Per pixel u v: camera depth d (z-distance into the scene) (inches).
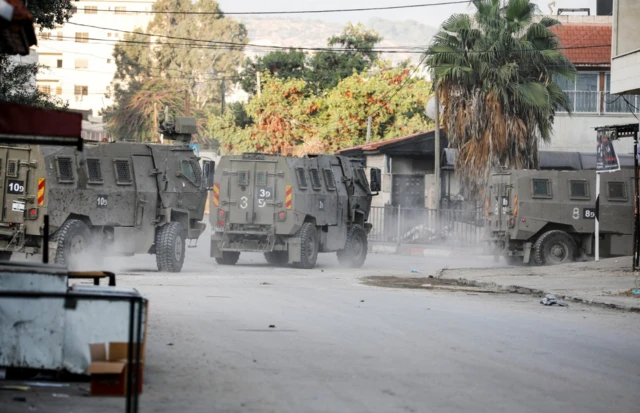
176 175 1453.0
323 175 1699.1
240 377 552.7
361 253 1798.7
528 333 783.1
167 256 1405.0
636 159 1419.8
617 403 506.6
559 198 1705.2
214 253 1643.7
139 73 5994.1
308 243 1615.4
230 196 1620.3
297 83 3890.3
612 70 1557.6
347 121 3651.6
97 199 1298.0
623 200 1701.5
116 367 464.1
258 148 3846.0
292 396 501.4
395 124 3649.1
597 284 1233.4
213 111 5782.5
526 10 2346.2
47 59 7815.0
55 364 494.9
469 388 535.2
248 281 1285.7
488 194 1797.5
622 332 807.1
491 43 2293.3
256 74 4375.0
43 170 1218.6
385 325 813.2
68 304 495.8
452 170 2699.3
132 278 1261.1
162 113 5561.0
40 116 420.2
